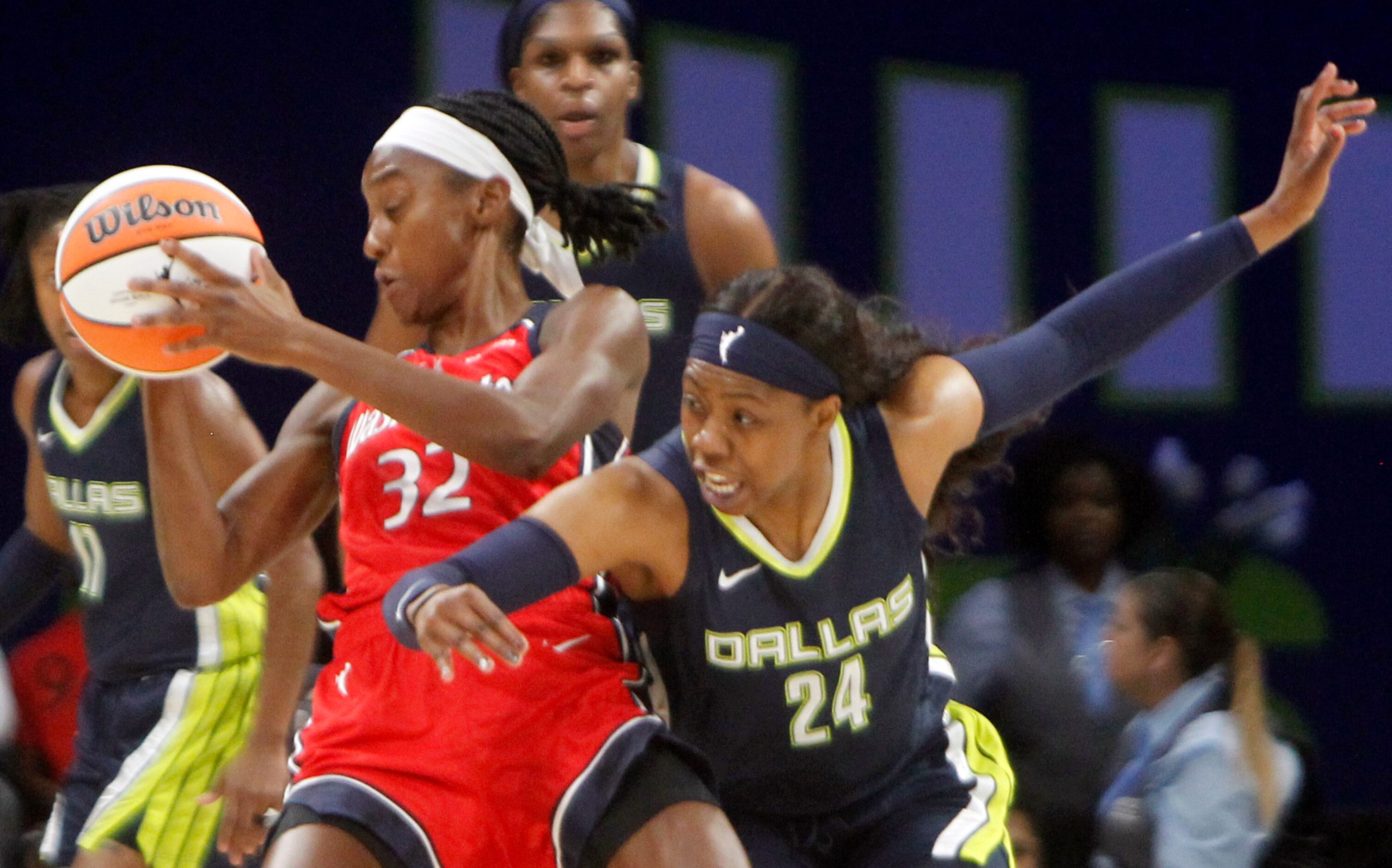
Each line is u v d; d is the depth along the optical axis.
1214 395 20.02
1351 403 20.39
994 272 19.83
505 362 8.92
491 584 7.75
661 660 8.80
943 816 9.01
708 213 13.39
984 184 19.80
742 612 8.39
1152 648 12.69
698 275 13.34
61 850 12.25
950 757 9.37
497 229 9.23
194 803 11.96
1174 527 18.06
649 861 8.21
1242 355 20.08
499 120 9.29
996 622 14.22
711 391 8.02
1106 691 13.75
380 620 8.70
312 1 18.31
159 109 18.05
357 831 8.40
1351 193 20.38
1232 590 19.22
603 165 13.45
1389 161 20.48
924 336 9.44
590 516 8.09
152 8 18.02
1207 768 12.22
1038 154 19.91
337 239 18.42
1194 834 12.12
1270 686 19.33
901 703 8.85
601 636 8.88
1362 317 20.45
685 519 8.29
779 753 8.70
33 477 13.19
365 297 18.53
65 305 8.45
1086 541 14.40
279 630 11.38
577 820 8.37
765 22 19.05
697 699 8.71
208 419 11.07
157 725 12.01
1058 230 19.98
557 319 9.04
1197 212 20.34
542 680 8.57
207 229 8.43
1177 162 20.27
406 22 18.55
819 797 8.92
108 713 12.20
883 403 8.81
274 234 18.20
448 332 9.23
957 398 8.96
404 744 8.59
